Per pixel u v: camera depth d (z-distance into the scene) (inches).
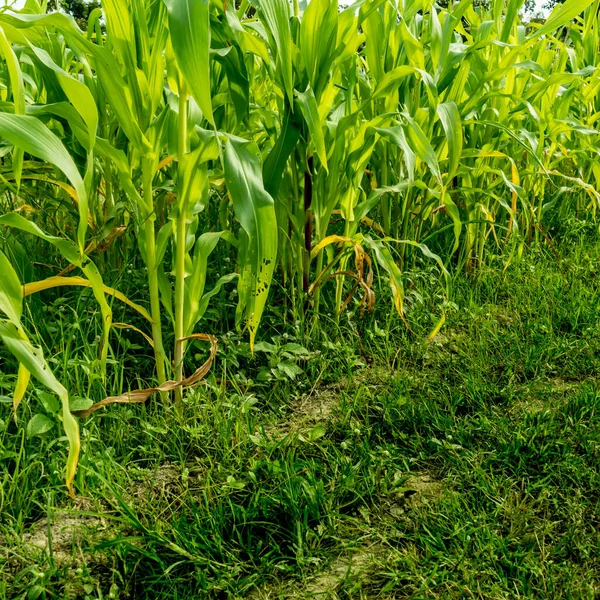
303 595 55.2
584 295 119.8
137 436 76.8
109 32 66.2
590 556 58.0
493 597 53.6
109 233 91.2
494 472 71.2
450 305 109.2
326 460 73.9
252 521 61.9
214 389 82.8
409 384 90.8
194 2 54.2
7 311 52.6
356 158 91.7
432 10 99.2
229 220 119.0
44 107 66.7
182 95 70.6
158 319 77.9
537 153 123.0
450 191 115.0
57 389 54.4
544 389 88.7
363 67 152.4
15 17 59.8
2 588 53.4
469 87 128.6
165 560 58.9
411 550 59.7
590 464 71.2
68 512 61.7
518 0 116.6
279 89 90.0
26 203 113.3
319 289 100.7
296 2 92.1
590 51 160.4
